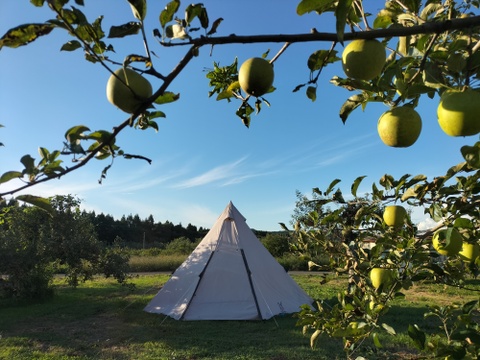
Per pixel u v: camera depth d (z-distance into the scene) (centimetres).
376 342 211
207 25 119
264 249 1020
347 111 181
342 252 254
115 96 127
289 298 962
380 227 239
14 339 749
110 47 120
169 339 737
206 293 915
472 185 182
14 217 1185
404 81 154
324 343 696
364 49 145
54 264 1351
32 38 111
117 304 1109
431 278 232
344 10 110
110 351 675
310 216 261
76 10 110
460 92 131
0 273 1153
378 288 212
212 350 667
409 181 202
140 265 2339
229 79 245
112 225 6125
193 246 3462
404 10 166
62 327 853
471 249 197
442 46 176
